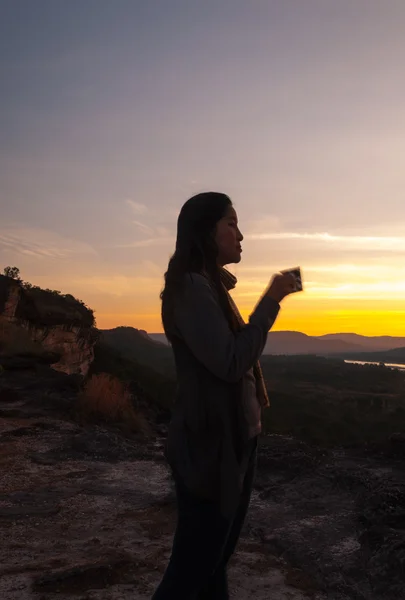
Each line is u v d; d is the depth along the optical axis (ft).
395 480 13.73
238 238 5.63
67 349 132.77
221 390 5.09
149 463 18.42
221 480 5.01
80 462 18.34
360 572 9.25
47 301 132.98
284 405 266.36
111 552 10.27
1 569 9.67
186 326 4.96
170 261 5.38
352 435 130.82
